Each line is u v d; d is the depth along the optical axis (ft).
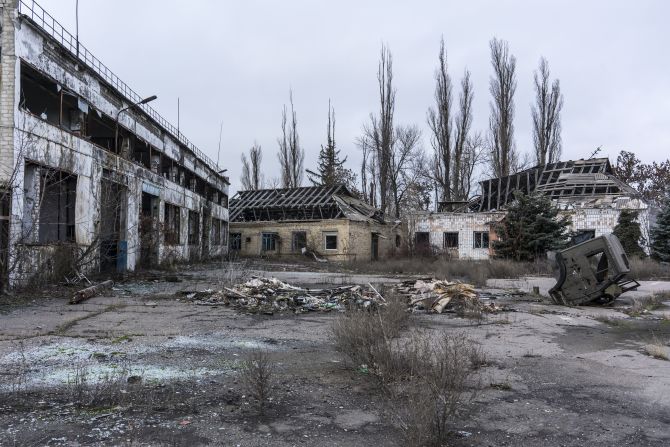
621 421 13.55
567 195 114.62
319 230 132.05
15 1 42.65
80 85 55.72
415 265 88.33
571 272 39.75
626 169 157.07
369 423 13.12
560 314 34.65
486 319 31.68
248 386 15.67
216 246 130.11
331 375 17.67
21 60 43.62
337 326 20.44
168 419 13.21
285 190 153.79
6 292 38.34
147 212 83.71
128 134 73.36
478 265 80.74
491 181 134.21
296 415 13.67
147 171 77.87
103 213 60.54
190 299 39.55
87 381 16.44
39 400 14.57
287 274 76.02
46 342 22.71
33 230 43.98
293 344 23.18
